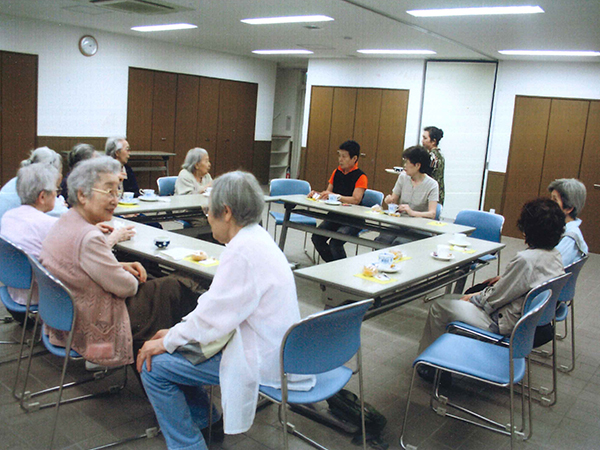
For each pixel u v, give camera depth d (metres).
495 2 4.40
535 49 6.52
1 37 6.77
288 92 11.94
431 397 2.70
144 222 4.24
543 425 2.63
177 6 5.62
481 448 2.38
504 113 7.86
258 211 1.85
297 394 1.85
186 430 1.95
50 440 2.14
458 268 3.41
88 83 7.84
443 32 5.95
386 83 8.88
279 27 6.49
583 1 4.13
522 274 2.45
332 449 2.27
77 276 2.08
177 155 9.38
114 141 4.45
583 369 3.34
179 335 1.83
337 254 5.00
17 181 2.60
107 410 2.46
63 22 7.21
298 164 12.08
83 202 2.11
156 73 8.73
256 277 1.78
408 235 4.30
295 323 1.70
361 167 9.35
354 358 3.22
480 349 2.34
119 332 2.15
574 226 3.12
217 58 9.65
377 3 4.78
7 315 3.43
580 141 7.26
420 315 4.12
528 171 7.73
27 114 7.23
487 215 4.43
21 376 2.71
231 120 10.20
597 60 6.89
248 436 2.33
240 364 1.79
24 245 2.48
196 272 2.38
